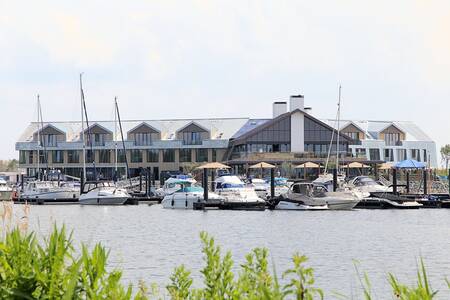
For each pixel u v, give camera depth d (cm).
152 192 12519
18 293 835
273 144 15362
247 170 13650
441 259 4438
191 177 12700
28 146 17038
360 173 14875
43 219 7869
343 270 3900
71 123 17625
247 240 5656
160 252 4725
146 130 16812
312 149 15450
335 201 9538
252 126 16888
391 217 8362
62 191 11762
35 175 15800
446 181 13425
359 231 6500
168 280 3419
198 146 16550
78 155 16900
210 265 1090
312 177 14662
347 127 16762
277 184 11856
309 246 5228
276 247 5141
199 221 7800
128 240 5625
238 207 9738
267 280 1003
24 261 929
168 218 8319
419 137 18062
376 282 3450
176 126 17325
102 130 16862
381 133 17325
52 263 914
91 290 852
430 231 6531
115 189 11394
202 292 1111
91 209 10288
